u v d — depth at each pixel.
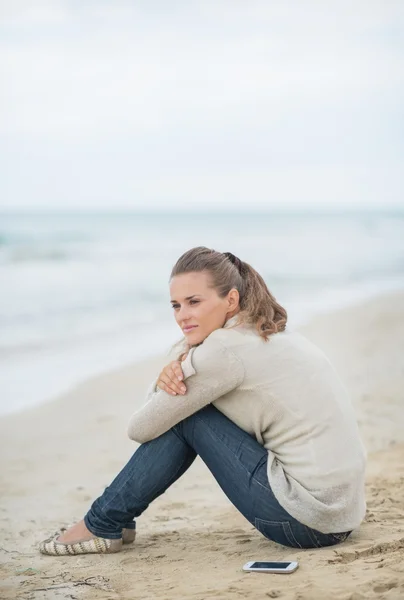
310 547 3.00
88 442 6.05
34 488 4.80
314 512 2.85
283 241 40.47
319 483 2.88
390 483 4.25
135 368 9.24
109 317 14.50
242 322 3.02
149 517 3.99
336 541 3.01
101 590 2.79
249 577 2.77
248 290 3.08
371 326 11.69
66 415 6.99
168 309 15.54
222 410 3.05
